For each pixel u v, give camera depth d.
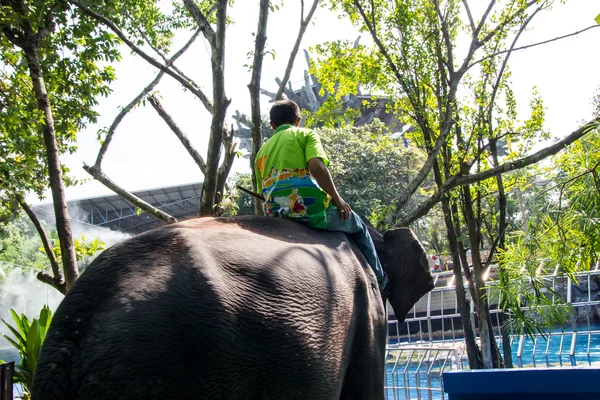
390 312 16.94
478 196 10.33
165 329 2.20
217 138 5.91
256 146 6.48
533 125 9.70
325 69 9.84
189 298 2.29
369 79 9.48
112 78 8.77
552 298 7.17
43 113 6.20
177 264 2.38
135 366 2.12
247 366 2.39
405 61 9.16
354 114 10.25
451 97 8.86
